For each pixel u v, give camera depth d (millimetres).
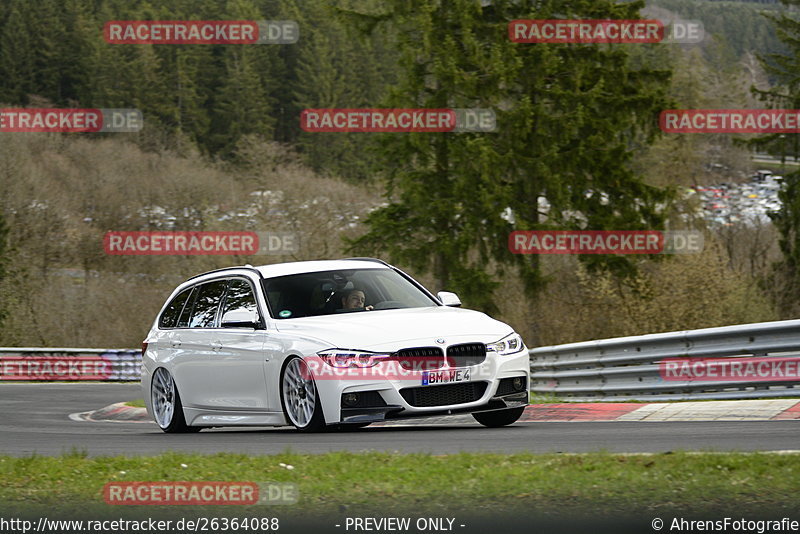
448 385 34750
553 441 31531
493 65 139875
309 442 33531
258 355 37656
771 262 165875
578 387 55438
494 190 141750
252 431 42594
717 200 178375
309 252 190000
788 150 160250
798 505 20406
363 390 34219
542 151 142125
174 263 199000
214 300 41875
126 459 29719
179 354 42156
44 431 48156
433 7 145000
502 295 158250
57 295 198125
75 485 25719
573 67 143000
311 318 37781
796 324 40969
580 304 138875
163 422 43531
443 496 22391
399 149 151250
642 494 21656
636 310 125500
